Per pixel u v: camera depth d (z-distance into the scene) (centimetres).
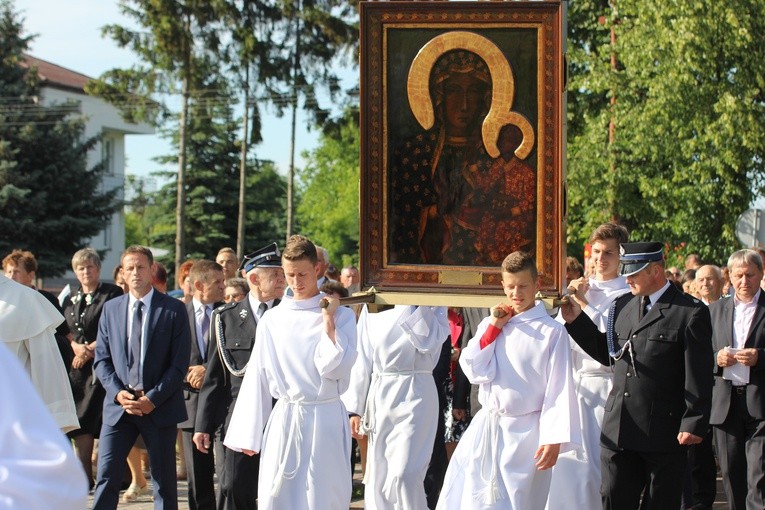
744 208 2302
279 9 4012
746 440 885
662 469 685
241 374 825
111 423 850
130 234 7956
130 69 3719
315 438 666
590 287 830
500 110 625
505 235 631
